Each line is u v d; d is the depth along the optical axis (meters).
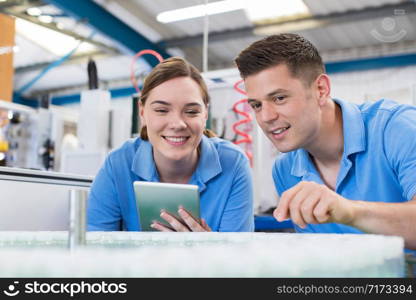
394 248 0.33
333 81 6.57
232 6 3.96
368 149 1.02
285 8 5.23
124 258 0.25
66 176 1.39
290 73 0.96
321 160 1.13
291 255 0.27
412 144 0.92
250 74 0.98
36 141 2.73
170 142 1.15
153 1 5.09
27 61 6.62
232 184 1.21
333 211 0.60
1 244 0.42
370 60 6.27
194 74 1.17
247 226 1.23
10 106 2.59
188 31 5.95
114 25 5.34
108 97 2.39
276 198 1.85
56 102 8.33
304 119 0.99
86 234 0.39
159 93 1.13
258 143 1.83
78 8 4.71
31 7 4.50
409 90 2.16
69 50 6.03
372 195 1.03
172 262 0.25
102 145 2.34
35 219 1.29
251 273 0.26
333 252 0.28
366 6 5.19
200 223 0.87
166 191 0.86
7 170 1.20
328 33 5.94
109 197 1.21
